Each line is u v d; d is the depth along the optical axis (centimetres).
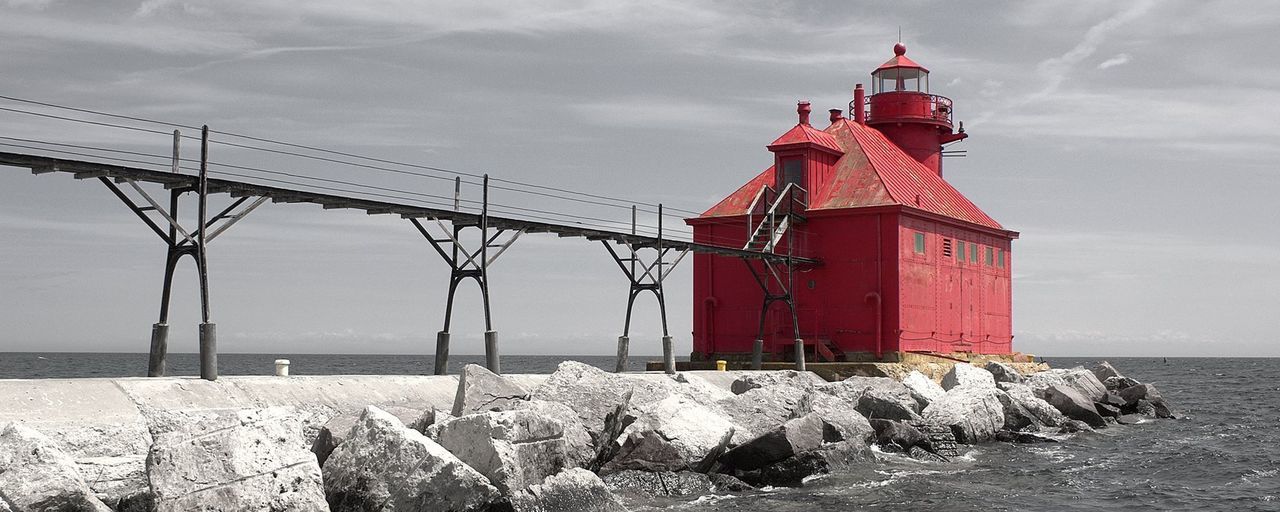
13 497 1266
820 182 4050
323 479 1580
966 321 4316
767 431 2281
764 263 3756
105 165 1886
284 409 1516
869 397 2839
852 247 3894
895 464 2533
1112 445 3067
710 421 2162
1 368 9375
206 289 1980
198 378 1945
